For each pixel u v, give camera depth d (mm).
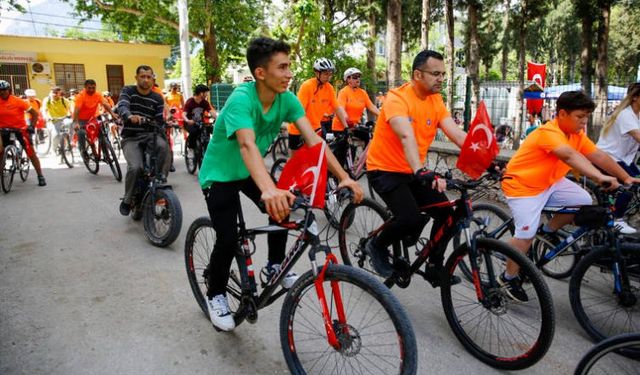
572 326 3312
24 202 6500
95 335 3066
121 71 22812
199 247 3326
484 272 2908
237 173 2756
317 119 6473
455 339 3119
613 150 4391
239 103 2512
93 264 4273
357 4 19828
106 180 8047
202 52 21672
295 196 2270
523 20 20406
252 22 19000
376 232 3566
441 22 27859
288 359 2535
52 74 21219
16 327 3154
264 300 2689
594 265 3146
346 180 2477
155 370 2705
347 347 2338
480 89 9922
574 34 30250
